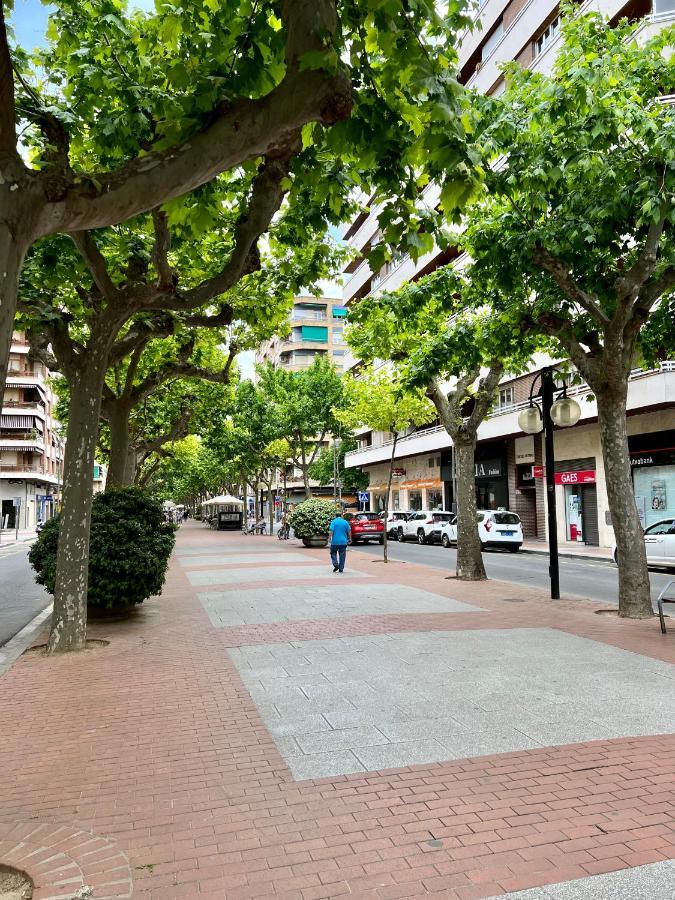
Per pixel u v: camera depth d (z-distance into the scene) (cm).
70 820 358
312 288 979
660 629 853
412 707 536
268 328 1374
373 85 458
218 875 300
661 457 2261
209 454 5334
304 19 366
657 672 634
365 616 971
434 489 4094
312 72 362
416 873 298
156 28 653
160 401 2425
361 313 1180
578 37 871
